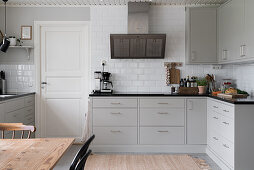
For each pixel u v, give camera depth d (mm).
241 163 3146
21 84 4867
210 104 4105
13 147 1864
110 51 4820
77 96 4926
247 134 3145
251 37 3295
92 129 4297
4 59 4848
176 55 4848
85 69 4910
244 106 3133
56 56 4918
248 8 3367
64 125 4930
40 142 2008
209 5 4797
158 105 4285
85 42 4895
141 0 4531
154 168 3566
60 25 4859
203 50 4547
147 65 4859
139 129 4297
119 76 4855
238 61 3701
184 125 4301
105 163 3777
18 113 4090
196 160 3908
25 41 4840
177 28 4824
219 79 4840
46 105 4934
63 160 3924
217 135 3768
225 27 4188
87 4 4777
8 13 4812
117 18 4801
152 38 4508
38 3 4723
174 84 4859
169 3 4727
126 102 4281
